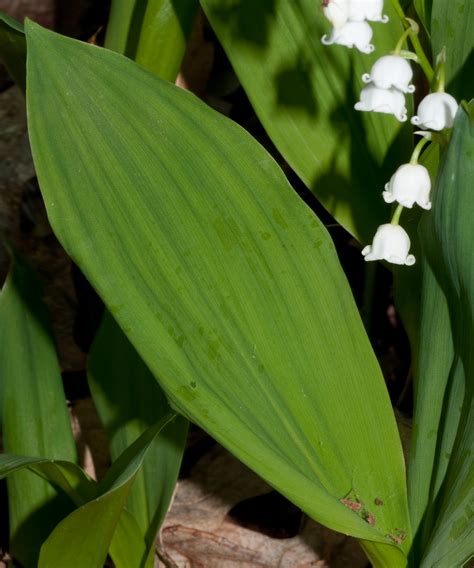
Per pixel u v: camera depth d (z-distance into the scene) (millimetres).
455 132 437
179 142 468
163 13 527
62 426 533
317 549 556
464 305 466
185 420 516
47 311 544
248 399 468
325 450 479
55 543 474
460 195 442
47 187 461
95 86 464
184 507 571
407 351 598
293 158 507
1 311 537
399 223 506
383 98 462
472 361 471
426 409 493
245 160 470
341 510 466
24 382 533
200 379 463
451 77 497
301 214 473
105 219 463
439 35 497
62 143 463
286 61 507
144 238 466
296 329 475
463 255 450
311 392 477
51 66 462
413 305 512
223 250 470
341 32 456
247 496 569
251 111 631
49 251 623
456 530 469
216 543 561
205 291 468
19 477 528
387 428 484
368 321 585
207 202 469
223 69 635
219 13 507
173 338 463
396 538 484
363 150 513
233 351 469
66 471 486
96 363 541
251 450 461
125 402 537
